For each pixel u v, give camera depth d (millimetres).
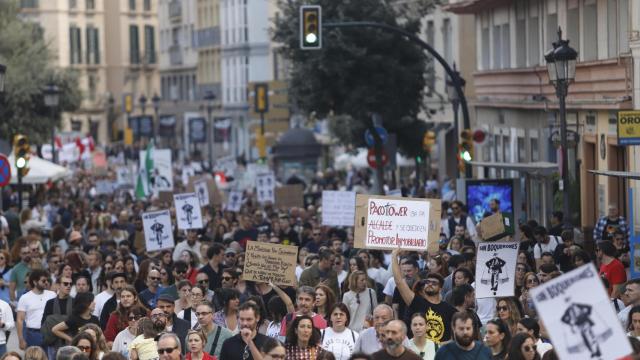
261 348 22219
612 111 49031
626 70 47062
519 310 25172
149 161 62469
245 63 155125
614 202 49938
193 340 22031
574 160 53656
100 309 29109
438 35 81312
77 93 96562
